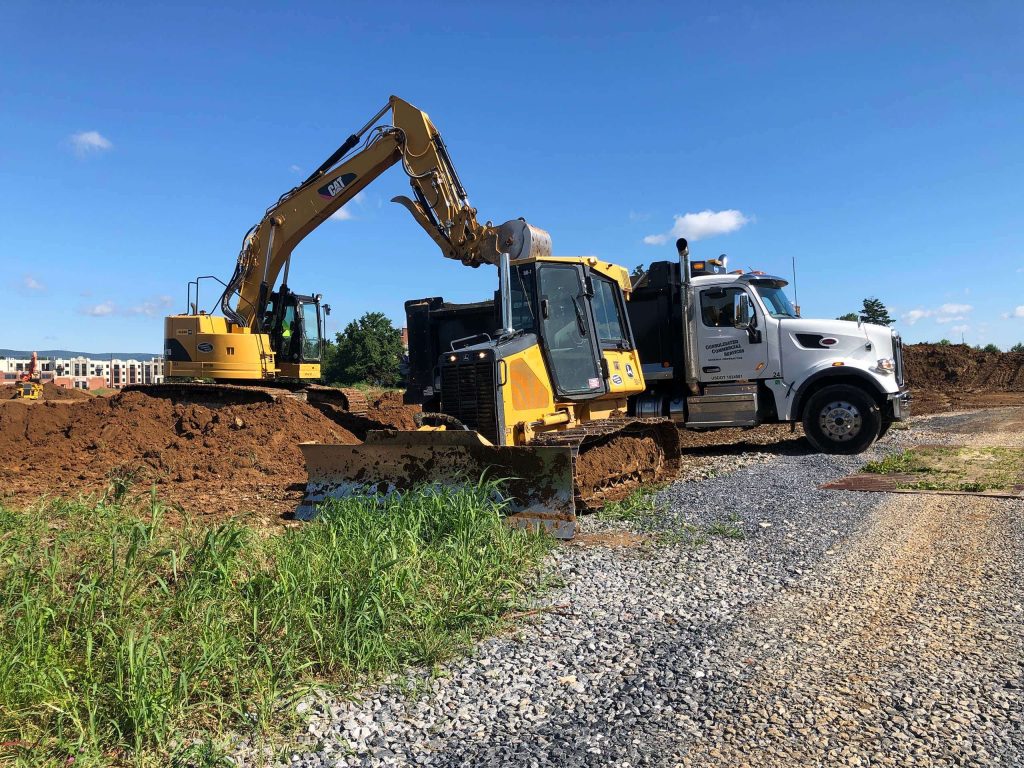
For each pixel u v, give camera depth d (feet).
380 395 77.82
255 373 44.55
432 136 40.42
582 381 26.53
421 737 10.26
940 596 15.14
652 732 10.14
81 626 12.29
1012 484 26.08
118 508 20.66
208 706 10.87
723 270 42.42
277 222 44.80
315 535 17.49
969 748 9.48
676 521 22.07
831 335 37.09
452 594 15.07
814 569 17.24
